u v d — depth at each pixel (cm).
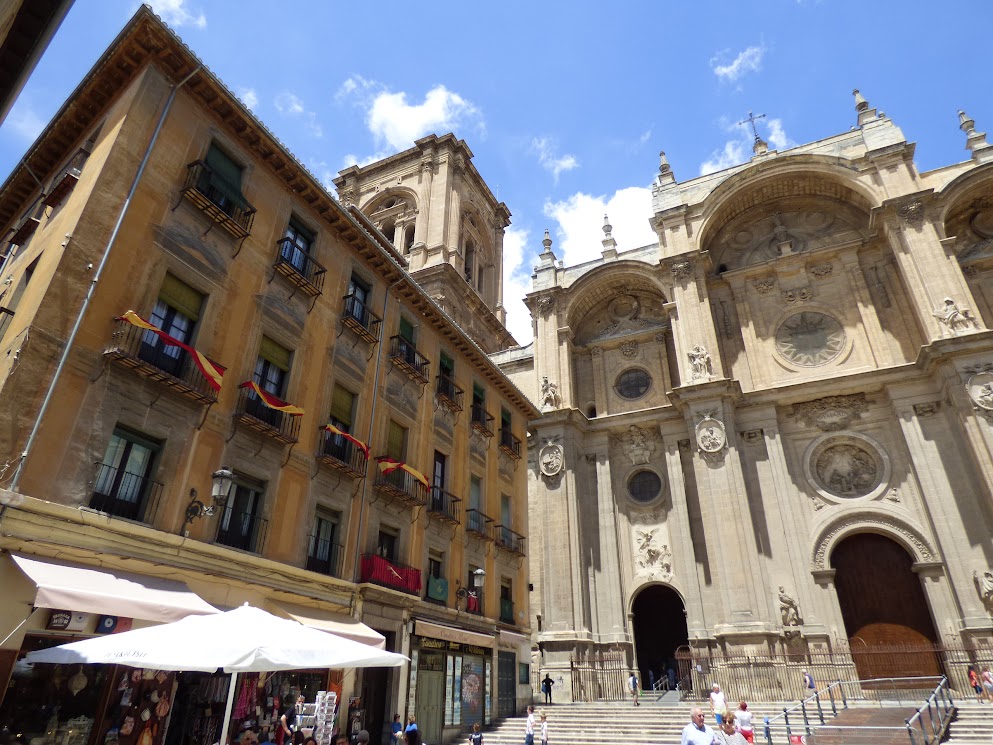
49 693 1016
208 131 1593
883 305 3172
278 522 1523
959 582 2467
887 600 2702
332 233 1978
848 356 3152
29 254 1458
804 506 2931
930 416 2783
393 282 2239
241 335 1542
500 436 2880
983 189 3044
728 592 2708
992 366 2566
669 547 3158
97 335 1212
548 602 3075
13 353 1108
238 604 1355
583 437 3584
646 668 3167
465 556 2350
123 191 1335
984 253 3061
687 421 3162
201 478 1352
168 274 1396
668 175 3950
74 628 1062
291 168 1781
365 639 1500
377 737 1703
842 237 3431
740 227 3753
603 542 3272
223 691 1290
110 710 1091
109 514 1162
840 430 3011
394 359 2136
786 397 3095
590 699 2808
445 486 2338
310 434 1695
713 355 3238
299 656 839
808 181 3491
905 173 3141
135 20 1425
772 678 2444
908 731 1352
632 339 3778
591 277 3872
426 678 1920
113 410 1208
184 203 1462
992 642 2317
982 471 2461
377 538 1883
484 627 2333
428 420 2306
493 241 6175
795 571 2767
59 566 1037
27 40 902
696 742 891
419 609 1962
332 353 1855
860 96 3534
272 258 1698
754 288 3519
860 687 2416
